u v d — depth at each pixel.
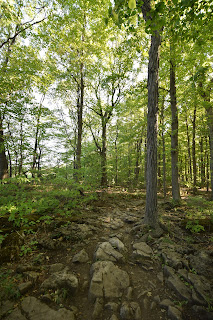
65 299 2.84
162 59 8.65
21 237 4.22
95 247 4.38
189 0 2.45
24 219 4.59
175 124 9.16
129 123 15.70
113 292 2.97
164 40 5.32
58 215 5.92
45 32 9.30
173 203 8.37
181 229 5.20
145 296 2.94
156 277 3.37
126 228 5.60
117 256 3.86
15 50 9.69
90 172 9.91
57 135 11.73
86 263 3.73
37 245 4.21
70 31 9.08
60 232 4.71
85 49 9.33
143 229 5.04
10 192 6.12
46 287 2.96
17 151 8.91
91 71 11.15
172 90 9.03
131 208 8.08
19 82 7.65
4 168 9.69
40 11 8.90
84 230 5.00
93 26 9.98
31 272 3.27
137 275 3.45
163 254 3.85
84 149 15.97
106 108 11.48
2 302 2.63
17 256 3.73
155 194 5.29
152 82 5.27
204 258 3.60
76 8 8.91
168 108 10.23
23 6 8.30
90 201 8.43
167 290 3.02
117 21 2.52
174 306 2.66
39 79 8.42
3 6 7.24
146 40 8.06
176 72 9.02
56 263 3.69
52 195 6.45
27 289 2.92
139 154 15.88
